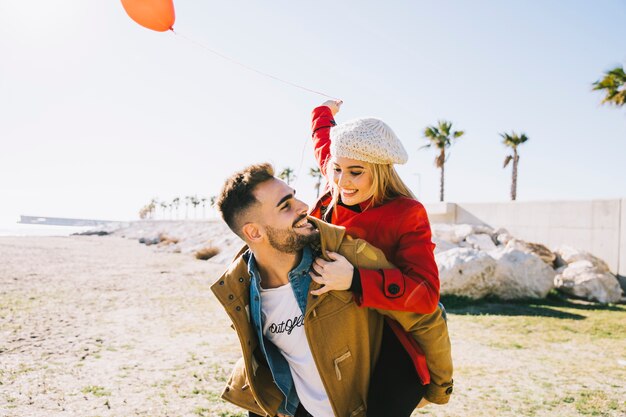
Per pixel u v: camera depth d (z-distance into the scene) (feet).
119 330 26.55
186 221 191.83
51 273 53.47
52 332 25.45
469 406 15.40
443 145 102.89
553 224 52.70
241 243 83.87
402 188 6.10
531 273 38.29
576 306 36.19
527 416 14.58
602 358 21.40
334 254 5.24
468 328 27.53
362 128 5.63
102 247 116.16
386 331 5.73
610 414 14.75
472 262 36.78
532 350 22.75
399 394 5.34
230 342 24.13
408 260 5.41
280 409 5.90
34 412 14.49
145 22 8.29
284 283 5.57
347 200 5.96
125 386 17.12
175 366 19.74
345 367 5.35
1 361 19.74
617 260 45.14
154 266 67.31
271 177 5.36
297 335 5.57
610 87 53.31
